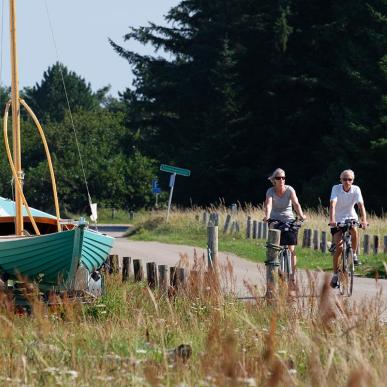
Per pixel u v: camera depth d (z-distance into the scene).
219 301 37.81
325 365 23.89
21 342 29.36
